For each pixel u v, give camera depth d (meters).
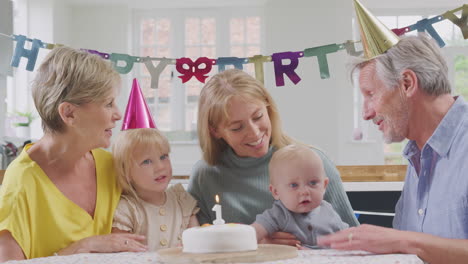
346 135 5.46
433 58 1.13
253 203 1.35
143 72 5.75
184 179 2.23
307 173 1.26
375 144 5.40
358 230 0.93
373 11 5.45
